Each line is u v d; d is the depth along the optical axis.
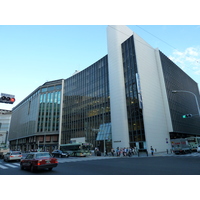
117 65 43.19
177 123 45.56
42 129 67.12
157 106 41.06
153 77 43.62
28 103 83.56
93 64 55.12
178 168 11.16
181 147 29.23
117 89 41.38
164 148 37.97
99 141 43.94
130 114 38.22
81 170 11.52
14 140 94.94
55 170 11.71
